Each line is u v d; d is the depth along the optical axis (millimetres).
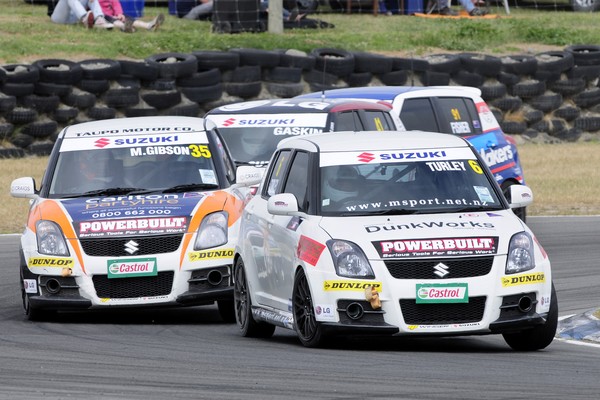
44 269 40656
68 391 27203
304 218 34969
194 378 28750
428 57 103000
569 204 75500
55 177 44219
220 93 97062
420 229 33375
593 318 38031
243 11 113938
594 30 125625
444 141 37844
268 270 36594
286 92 97938
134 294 40500
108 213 41281
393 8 131625
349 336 32969
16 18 117250
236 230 41438
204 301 40625
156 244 40594
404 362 31094
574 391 26688
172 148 45156
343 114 53812
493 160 62812
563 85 105812
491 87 102250
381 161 36500
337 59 98188
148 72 95062
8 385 28094
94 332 38750
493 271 32562
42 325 40844
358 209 34938
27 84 92000
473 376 28734
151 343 35688
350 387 27281
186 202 41906
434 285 32219
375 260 32531
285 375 29047
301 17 120125
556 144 105750
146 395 26594
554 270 52844
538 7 141750
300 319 34281
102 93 94750
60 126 94188
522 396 26062
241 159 50844
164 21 119625
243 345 35281
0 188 77938
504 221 34219
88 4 114062
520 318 32594
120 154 44875
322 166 36250
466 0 131375
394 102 60969
